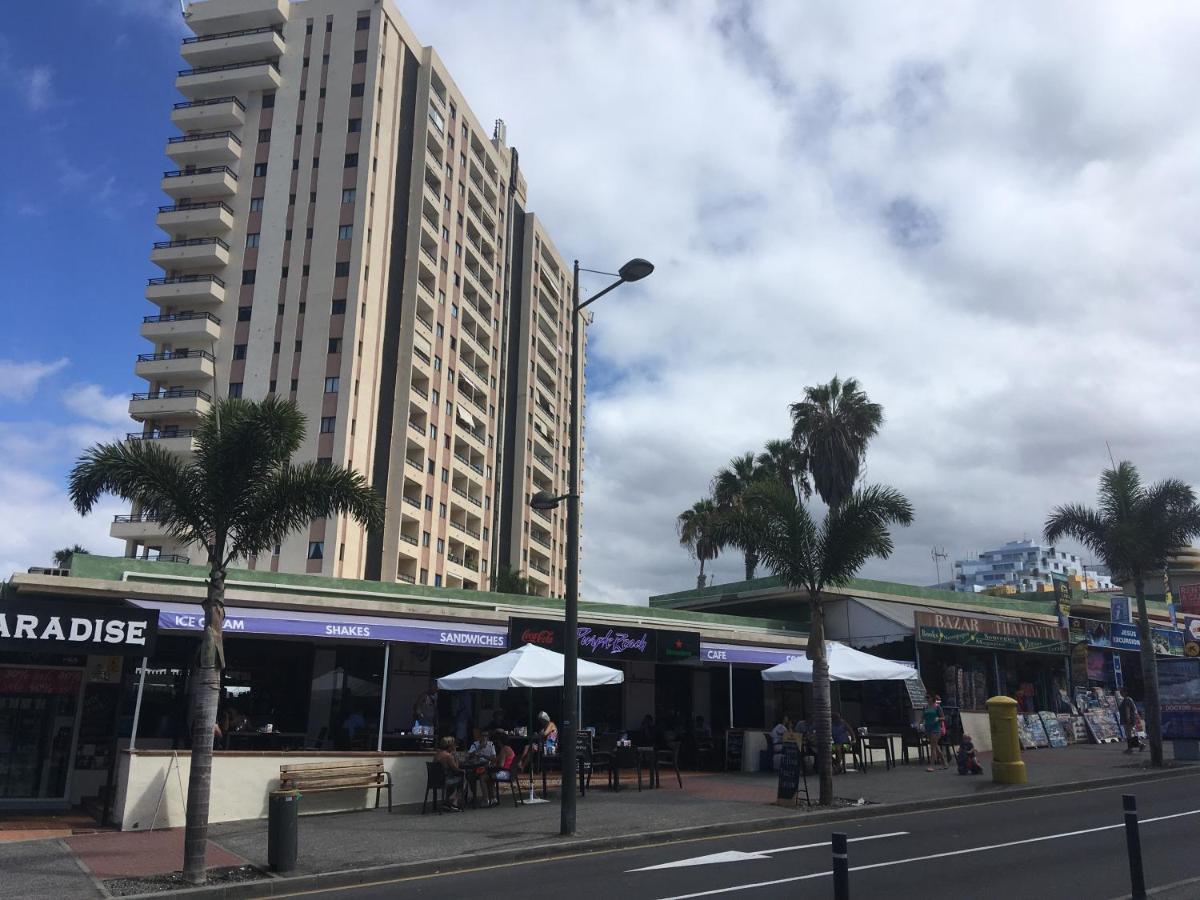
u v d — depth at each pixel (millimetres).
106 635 15391
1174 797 16312
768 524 17500
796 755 16703
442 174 64500
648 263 15031
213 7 59969
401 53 61438
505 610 23281
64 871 11367
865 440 37156
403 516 55594
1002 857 11047
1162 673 22781
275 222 56188
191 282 54938
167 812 14750
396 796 17094
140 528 50250
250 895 10492
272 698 21000
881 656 27219
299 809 15969
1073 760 23141
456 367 64688
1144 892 8453
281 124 58031
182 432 52500
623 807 16328
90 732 17906
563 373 89312
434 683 23047
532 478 78875
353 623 19109
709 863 11430
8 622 14664
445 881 10914
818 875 10344
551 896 9695
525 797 17859
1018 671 29656
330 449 51750
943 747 24484
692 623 26391
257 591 19844
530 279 80875
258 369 53688
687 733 24125
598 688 25578
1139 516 22500
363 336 54250
